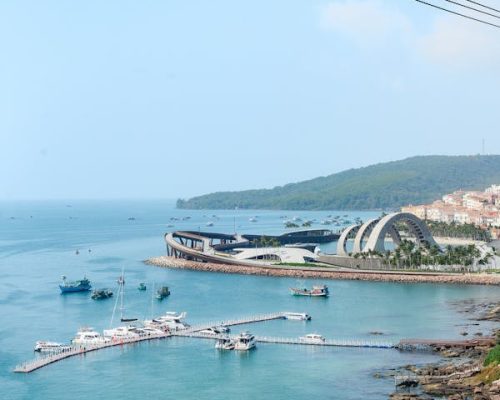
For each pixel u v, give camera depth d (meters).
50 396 165.00
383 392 161.38
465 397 150.12
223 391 165.88
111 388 170.38
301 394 162.12
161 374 181.38
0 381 177.25
